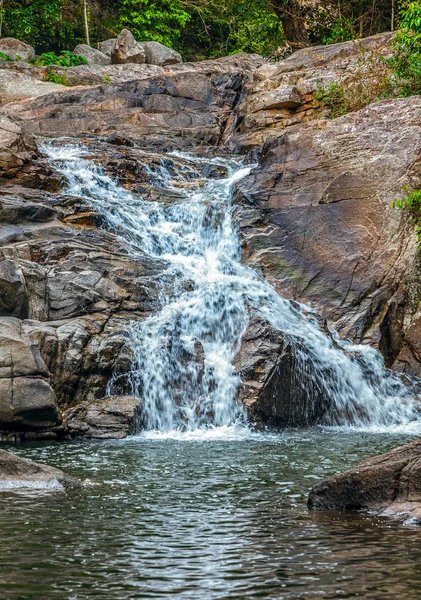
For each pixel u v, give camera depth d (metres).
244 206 19.67
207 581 5.68
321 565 5.99
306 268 18.58
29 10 40.53
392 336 17.84
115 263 16.52
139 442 12.67
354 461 10.71
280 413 14.70
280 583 5.62
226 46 45.22
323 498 7.84
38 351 13.18
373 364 16.70
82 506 7.93
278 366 14.70
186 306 15.88
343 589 5.48
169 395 14.64
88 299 15.27
